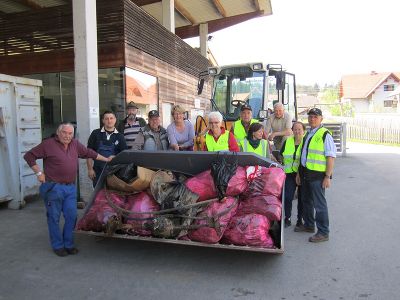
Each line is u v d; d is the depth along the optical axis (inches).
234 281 171.9
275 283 169.8
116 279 173.8
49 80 396.8
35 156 195.6
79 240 224.4
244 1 667.4
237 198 193.3
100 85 384.5
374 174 466.0
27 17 396.2
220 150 224.7
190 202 189.3
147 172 201.6
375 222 261.7
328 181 218.1
